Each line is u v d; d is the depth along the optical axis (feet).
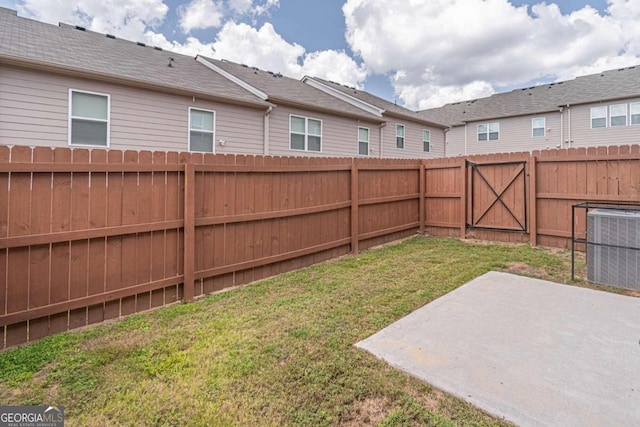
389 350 8.85
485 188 24.08
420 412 6.55
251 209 15.26
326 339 9.52
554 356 8.38
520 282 14.48
